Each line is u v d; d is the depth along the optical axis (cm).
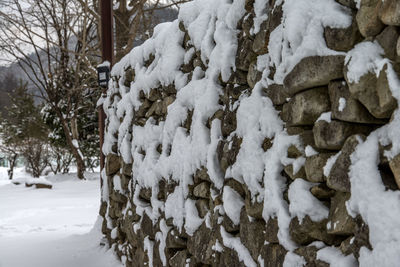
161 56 357
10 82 2409
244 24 226
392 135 131
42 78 1908
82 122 2047
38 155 2264
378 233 129
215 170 247
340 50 154
